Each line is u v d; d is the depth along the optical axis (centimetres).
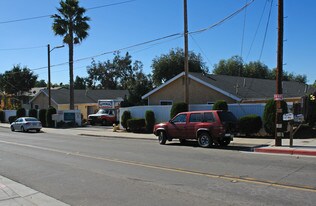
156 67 5088
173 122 1875
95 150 1680
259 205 672
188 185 864
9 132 3341
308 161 1202
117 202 732
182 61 5062
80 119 4100
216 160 1260
